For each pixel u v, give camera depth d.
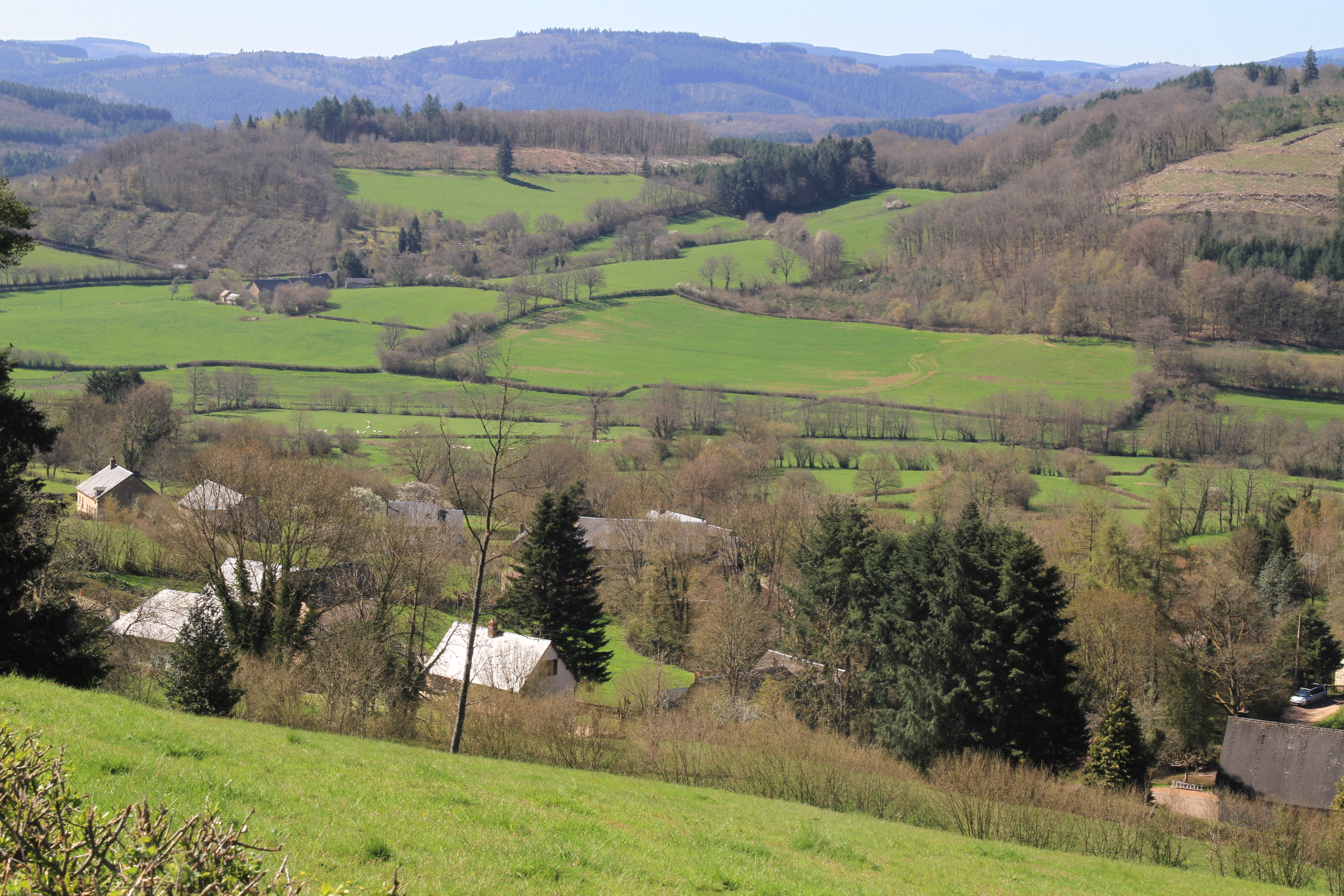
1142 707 56.25
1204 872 30.20
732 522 85.81
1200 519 105.00
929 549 50.00
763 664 60.00
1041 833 32.16
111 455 97.38
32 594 35.28
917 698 44.69
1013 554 44.53
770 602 71.62
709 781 34.50
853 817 29.28
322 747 22.94
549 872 14.47
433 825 15.84
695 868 16.84
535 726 37.56
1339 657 75.56
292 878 9.42
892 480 106.06
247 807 14.36
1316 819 37.12
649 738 39.12
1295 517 95.69
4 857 7.03
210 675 31.67
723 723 45.88
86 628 35.62
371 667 37.91
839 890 17.66
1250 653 63.78
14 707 18.22
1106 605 59.81
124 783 13.98
